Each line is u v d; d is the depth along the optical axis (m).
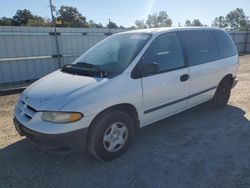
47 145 3.02
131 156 3.56
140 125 3.75
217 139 4.05
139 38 3.98
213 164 3.32
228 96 5.63
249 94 6.86
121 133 3.47
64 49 10.49
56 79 3.58
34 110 3.13
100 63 3.85
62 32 10.29
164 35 4.05
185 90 4.28
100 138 3.22
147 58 3.70
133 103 3.49
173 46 4.15
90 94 3.08
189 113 5.28
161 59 3.90
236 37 22.48
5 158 3.55
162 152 3.66
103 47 4.32
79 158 3.52
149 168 3.26
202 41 4.75
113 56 3.90
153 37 3.89
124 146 3.54
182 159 3.46
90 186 2.93
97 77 3.38
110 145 3.37
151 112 3.81
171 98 4.05
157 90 3.76
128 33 4.36
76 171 3.23
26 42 9.39
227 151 3.66
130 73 3.46
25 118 3.22
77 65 4.03
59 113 2.93
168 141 4.00
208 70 4.71
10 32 8.94
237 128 4.49
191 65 4.35
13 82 9.33
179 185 2.91
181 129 4.46
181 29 4.43
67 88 3.21
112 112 3.31
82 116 2.99
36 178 3.10
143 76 3.58
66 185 2.96
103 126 3.22
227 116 5.10
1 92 7.50
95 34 11.38
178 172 3.16
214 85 5.03
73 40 10.70
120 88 3.31
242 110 5.47
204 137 4.13
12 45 9.08
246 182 2.94
